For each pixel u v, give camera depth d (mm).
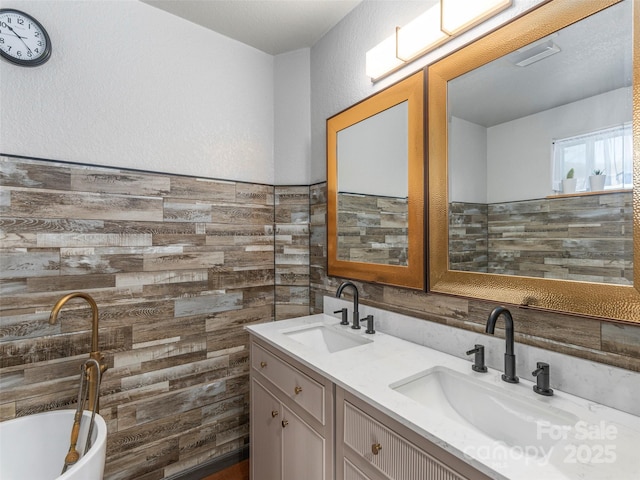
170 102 1881
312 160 2193
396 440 909
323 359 1274
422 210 1450
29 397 1485
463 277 1298
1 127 1434
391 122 1600
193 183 1941
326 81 2066
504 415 1009
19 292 1464
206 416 1973
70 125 1591
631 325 884
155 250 1811
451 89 1345
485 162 1238
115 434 1690
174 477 1856
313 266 2168
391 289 1630
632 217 898
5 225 1436
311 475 1258
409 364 1229
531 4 1130
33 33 1489
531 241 1113
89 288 1623
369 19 1767
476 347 1159
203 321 1966
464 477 748
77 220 1597
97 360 1455
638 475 660
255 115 2197
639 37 885
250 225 2148
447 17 1300
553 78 1062
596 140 970
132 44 1769
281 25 2004
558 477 656
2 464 1299
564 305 1020
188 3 1812
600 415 881
